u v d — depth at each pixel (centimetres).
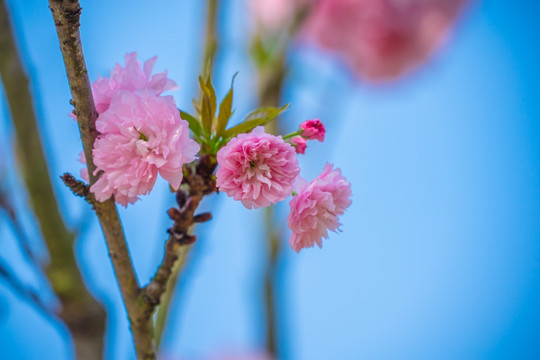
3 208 101
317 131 91
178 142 87
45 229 102
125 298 92
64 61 87
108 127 87
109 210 89
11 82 102
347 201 91
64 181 88
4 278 99
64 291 101
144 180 87
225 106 90
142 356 93
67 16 85
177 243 90
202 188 90
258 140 88
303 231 90
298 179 91
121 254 91
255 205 88
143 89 88
